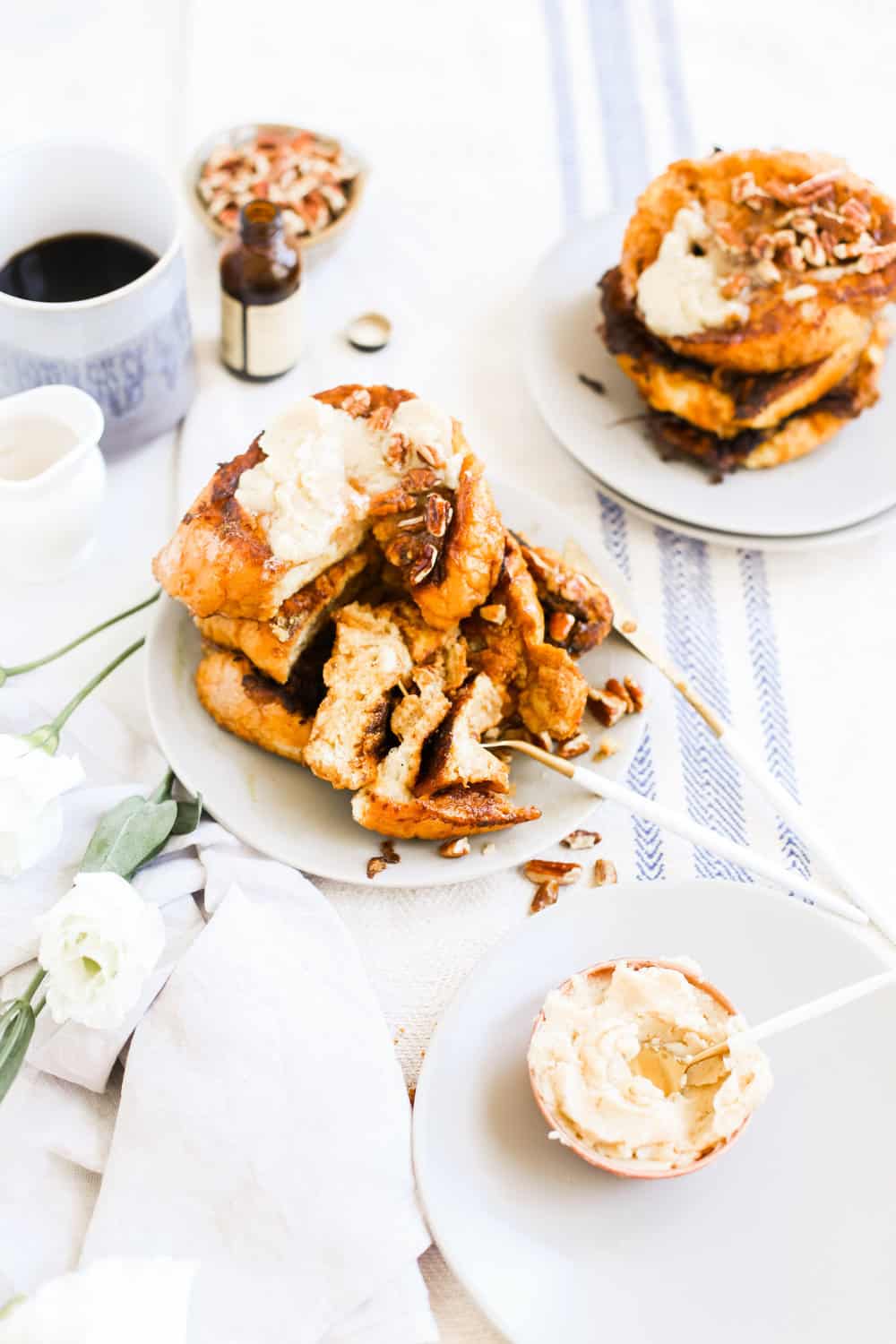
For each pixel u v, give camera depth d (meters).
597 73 1.07
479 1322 0.71
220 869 0.76
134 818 0.75
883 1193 0.72
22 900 0.75
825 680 0.87
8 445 0.83
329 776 0.78
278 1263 0.69
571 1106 0.70
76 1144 0.72
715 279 0.88
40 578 0.86
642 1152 0.69
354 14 1.08
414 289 0.98
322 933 0.76
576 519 0.91
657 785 0.83
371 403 0.83
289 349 0.92
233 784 0.79
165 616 0.82
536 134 1.04
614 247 0.96
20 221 0.88
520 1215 0.71
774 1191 0.72
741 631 0.88
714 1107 0.70
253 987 0.73
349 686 0.79
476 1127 0.72
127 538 0.88
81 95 1.03
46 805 0.73
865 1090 0.74
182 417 0.92
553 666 0.80
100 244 0.90
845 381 0.90
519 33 1.08
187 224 0.99
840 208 0.88
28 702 0.80
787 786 0.84
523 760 0.81
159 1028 0.73
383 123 1.04
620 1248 0.70
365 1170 0.71
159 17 1.07
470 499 0.80
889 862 0.82
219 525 0.79
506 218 1.01
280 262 0.88
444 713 0.79
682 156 1.04
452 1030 0.74
